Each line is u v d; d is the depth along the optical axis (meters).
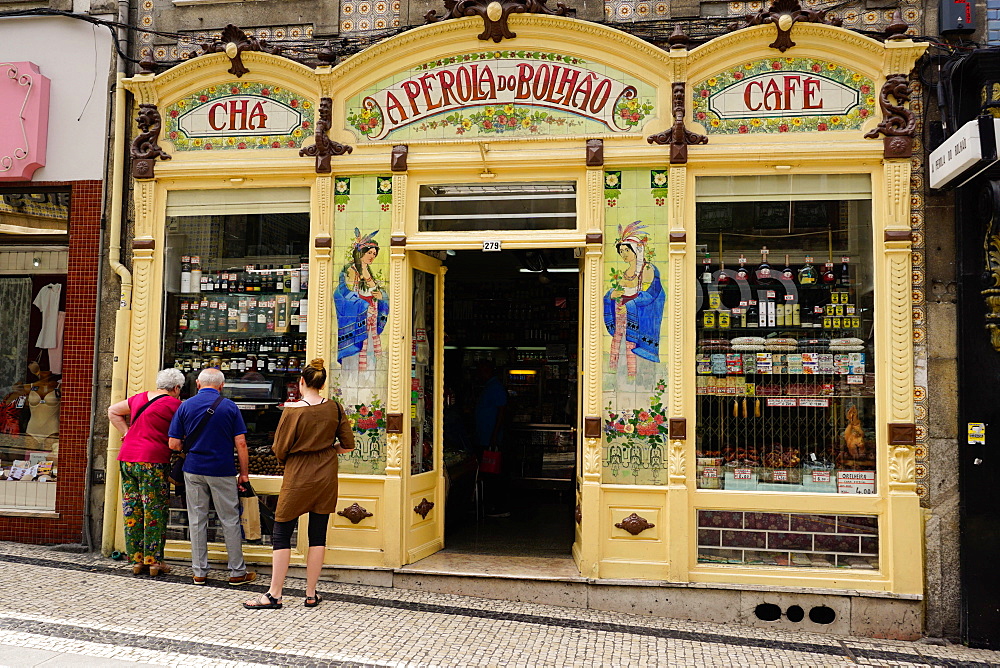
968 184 5.26
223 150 6.17
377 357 5.88
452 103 5.89
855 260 5.54
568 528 7.43
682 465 5.44
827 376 5.54
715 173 5.63
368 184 5.96
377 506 5.77
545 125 5.79
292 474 5.07
